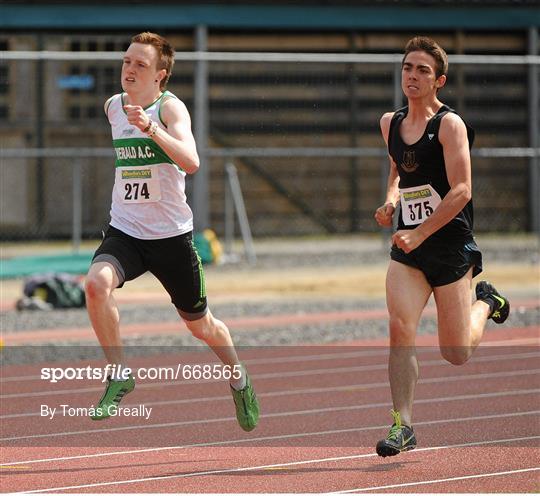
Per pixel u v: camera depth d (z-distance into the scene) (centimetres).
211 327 2236
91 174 7031
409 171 2066
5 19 7275
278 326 4206
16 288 5516
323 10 7675
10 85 6938
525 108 7169
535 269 6000
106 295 2048
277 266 6231
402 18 7794
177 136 2061
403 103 6147
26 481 1970
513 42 7962
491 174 7325
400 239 2003
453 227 2072
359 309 4697
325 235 7388
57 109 6969
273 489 1900
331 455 2184
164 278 2173
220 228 7188
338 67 7225
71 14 7356
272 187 7294
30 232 6988
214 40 7625
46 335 4028
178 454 2212
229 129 7150
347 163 7375
